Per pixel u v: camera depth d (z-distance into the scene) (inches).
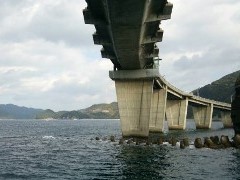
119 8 1342.3
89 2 1567.4
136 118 2561.5
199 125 5674.2
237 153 1734.7
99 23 1728.6
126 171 1211.2
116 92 2608.3
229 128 5738.2
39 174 1159.0
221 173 1159.0
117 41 1745.8
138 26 1530.5
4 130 5036.9
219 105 6013.8
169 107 4795.8
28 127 6496.1
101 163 1433.3
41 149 2090.3
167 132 3919.8
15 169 1275.8
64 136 3427.7
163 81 3262.8
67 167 1326.3
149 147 2059.5
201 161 1450.5
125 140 2454.5
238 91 2283.5
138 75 2522.1
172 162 1428.4
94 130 4820.4
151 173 1165.1
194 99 5012.3
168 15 1633.9
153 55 2306.8
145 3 1307.8
